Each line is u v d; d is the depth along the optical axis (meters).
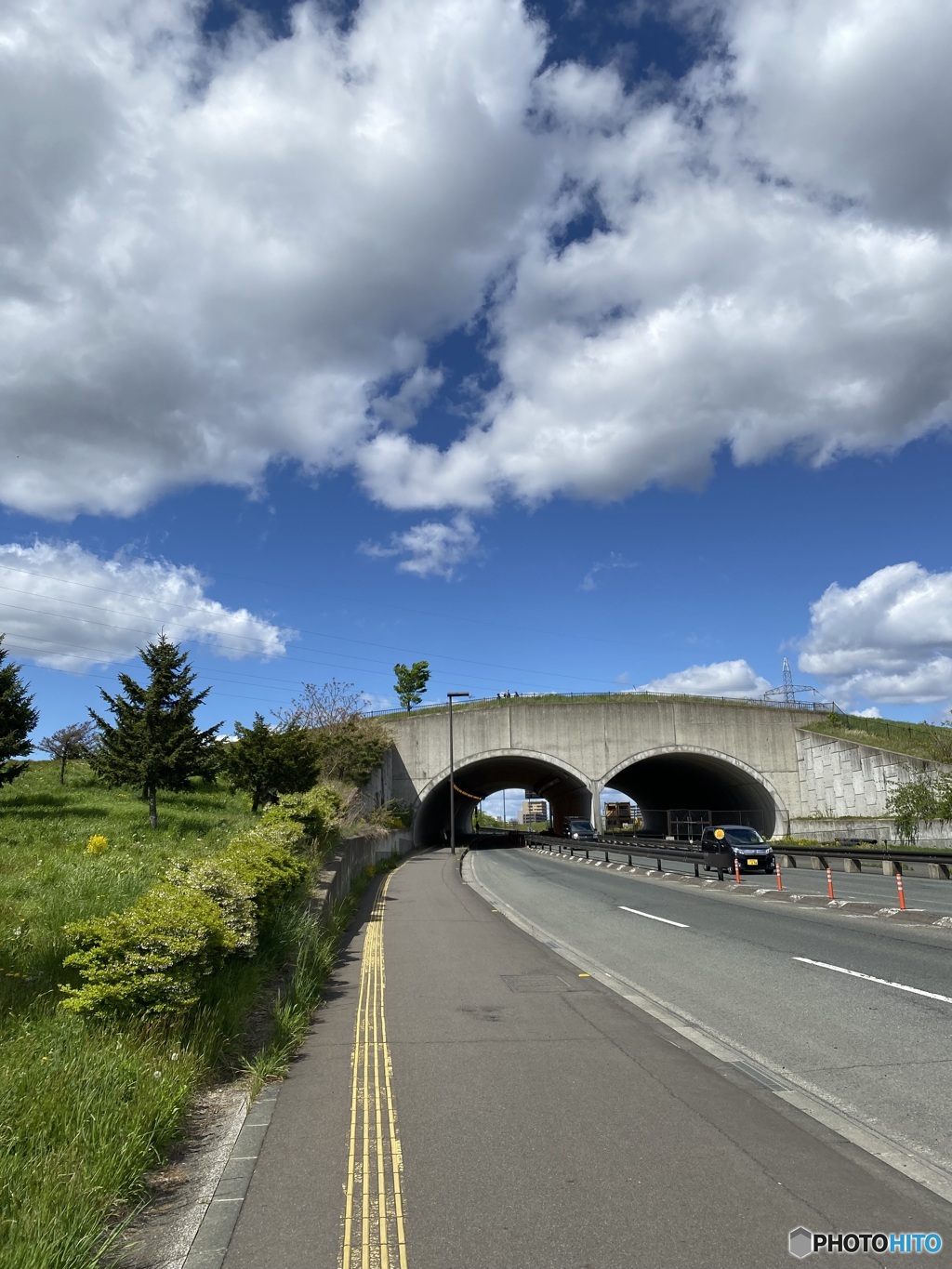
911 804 36.28
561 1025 7.84
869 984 9.38
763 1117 5.30
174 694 33.44
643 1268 3.46
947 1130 5.07
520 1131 5.08
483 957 11.97
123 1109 4.77
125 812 33.75
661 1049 7.00
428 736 62.38
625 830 100.38
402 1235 3.79
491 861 43.00
